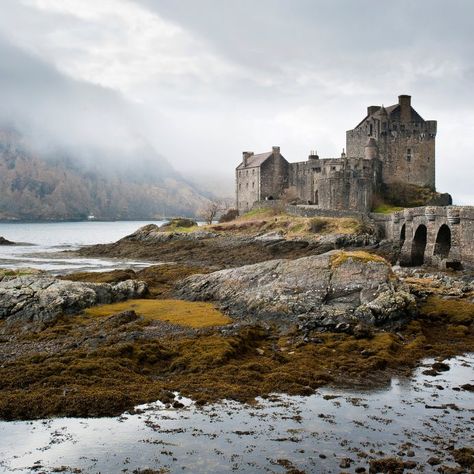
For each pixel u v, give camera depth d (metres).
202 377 29.70
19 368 29.89
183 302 48.00
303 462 21.20
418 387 29.23
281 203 132.75
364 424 24.48
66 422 24.45
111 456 21.62
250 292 46.25
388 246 92.25
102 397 26.12
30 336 37.84
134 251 113.88
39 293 44.31
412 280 59.47
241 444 22.58
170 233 120.44
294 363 32.28
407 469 20.61
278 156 143.75
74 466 20.89
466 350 36.50
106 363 30.48
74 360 31.12
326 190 121.75
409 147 133.62
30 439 22.89
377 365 32.38
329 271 45.53
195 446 22.39
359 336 37.72
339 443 22.69
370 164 125.75
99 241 187.50
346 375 31.02
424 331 40.53
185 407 26.09
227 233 115.44
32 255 116.44
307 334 38.22
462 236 66.31
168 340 35.78
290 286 44.91
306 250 96.81
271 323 41.03
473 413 25.75
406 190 130.38
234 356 33.25
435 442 22.80
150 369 31.20
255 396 27.66
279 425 24.33
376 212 119.81
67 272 81.50
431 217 74.56
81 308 44.50
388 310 40.34
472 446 22.39
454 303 46.28
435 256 72.44
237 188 154.00
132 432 23.56
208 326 39.22
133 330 38.09
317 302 42.78
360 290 43.12
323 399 27.42
